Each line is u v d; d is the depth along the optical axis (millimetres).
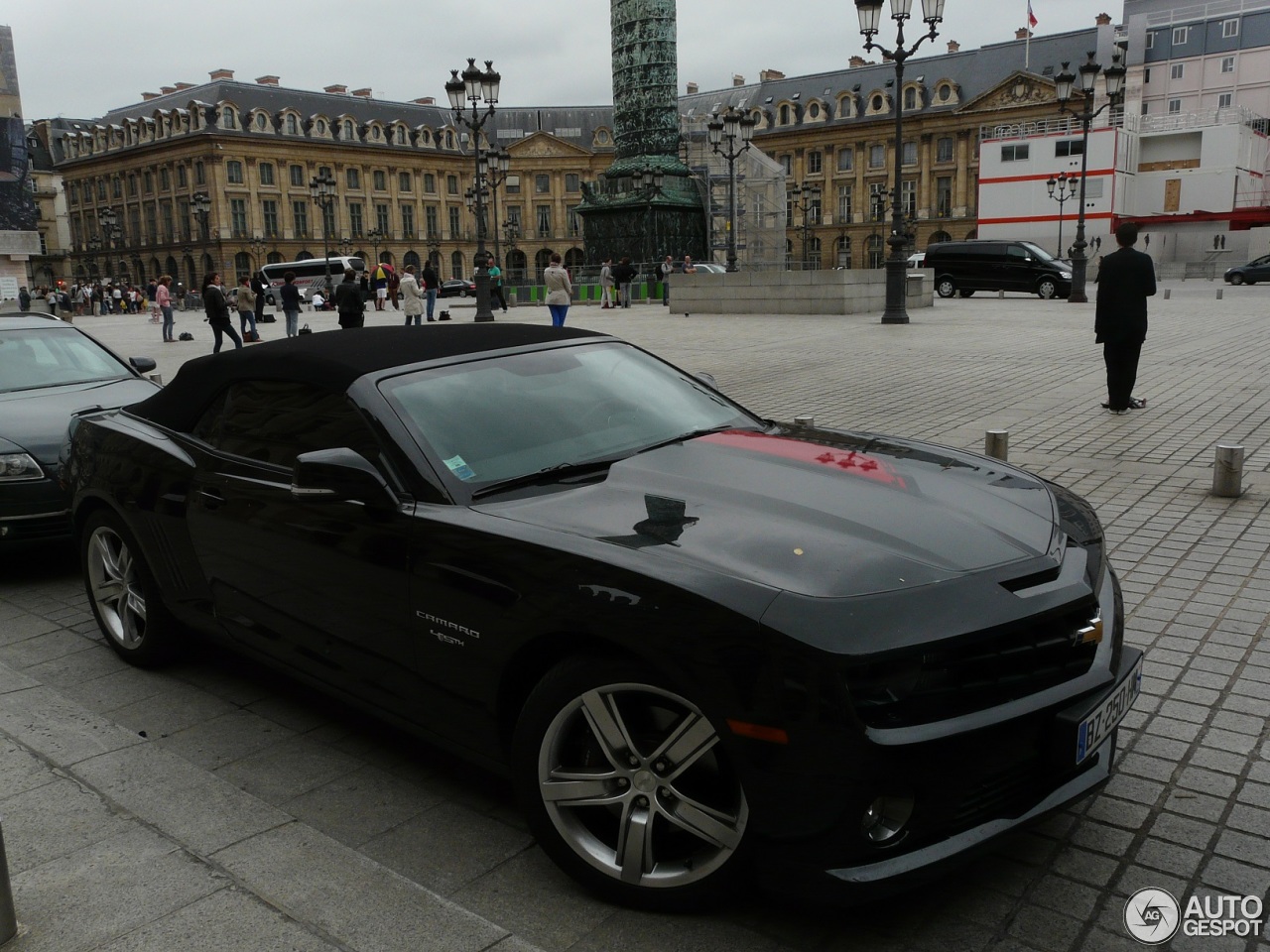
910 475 3203
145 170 101812
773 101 99188
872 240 93938
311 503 3248
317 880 2691
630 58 39375
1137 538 5781
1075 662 2576
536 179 107812
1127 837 2898
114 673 4398
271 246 97062
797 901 2586
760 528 2717
